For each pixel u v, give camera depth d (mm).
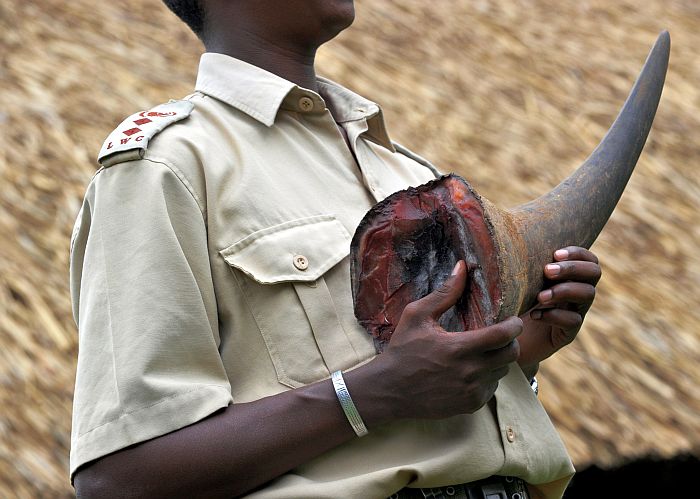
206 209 1769
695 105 6312
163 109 1860
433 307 1646
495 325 1602
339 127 2100
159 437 1643
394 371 1642
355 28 6172
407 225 1727
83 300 1751
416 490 1759
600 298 4742
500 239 1646
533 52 6445
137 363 1654
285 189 1833
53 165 4609
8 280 4070
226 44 2033
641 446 4098
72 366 3816
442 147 5383
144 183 1742
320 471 1716
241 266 1736
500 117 5762
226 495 1658
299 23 2002
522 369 2039
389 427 1746
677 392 4352
